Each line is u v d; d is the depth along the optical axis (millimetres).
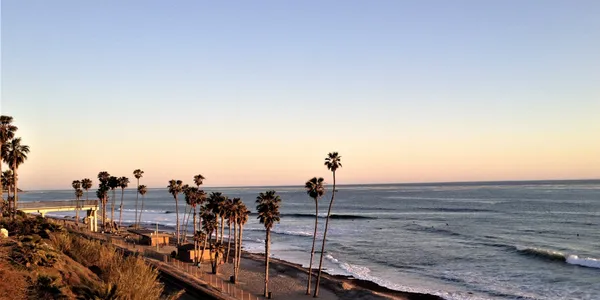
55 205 94500
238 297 50219
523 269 71375
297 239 110562
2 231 38656
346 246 98312
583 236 104375
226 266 74438
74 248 39406
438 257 83500
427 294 57781
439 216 162375
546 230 116125
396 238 109125
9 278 23875
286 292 58531
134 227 129875
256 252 92500
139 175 141750
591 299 53594
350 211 196125
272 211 57406
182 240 102938
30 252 28781
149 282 29781
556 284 61406
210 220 77062
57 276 26891
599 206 180875
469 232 116312
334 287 60812
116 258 38344
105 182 121000
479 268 73312
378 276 69250
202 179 101375
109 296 25406
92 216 102062
